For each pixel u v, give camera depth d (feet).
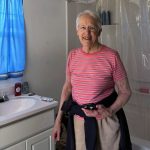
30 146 5.98
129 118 9.41
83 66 4.45
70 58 4.77
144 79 8.95
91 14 4.30
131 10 8.87
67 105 4.69
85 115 4.36
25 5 7.43
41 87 8.31
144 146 5.54
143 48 8.81
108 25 9.33
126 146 4.44
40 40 8.10
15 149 5.60
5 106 6.57
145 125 9.09
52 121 6.58
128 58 9.20
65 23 9.11
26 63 7.68
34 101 6.63
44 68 8.36
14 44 7.17
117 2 9.15
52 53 8.63
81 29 4.29
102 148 4.37
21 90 7.38
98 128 4.33
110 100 4.45
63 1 8.92
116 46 9.43
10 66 7.14
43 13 8.10
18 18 7.18
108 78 4.35
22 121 5.67
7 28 6.91
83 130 4.44
